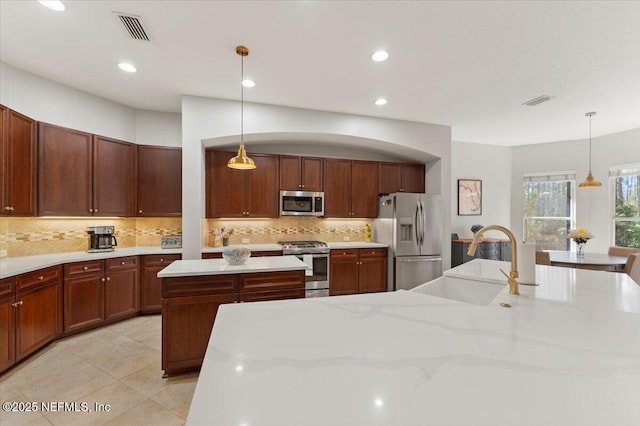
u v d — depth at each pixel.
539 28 2.17
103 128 3.55
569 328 1.05
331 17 2.08
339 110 3.95
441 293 2.01
